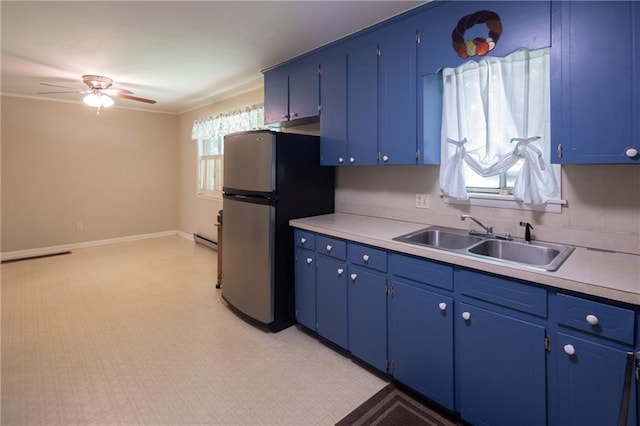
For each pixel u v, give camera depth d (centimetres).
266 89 343
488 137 198
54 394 195
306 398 193
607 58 143
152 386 203
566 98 154
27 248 495
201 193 568
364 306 214
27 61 322
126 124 573
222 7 217
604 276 131
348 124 258
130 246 552
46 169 505
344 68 259
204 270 431
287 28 245
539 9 161
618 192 167
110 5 215
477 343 160
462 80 209
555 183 184
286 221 271
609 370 122
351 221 263
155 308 316
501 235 203
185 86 417
